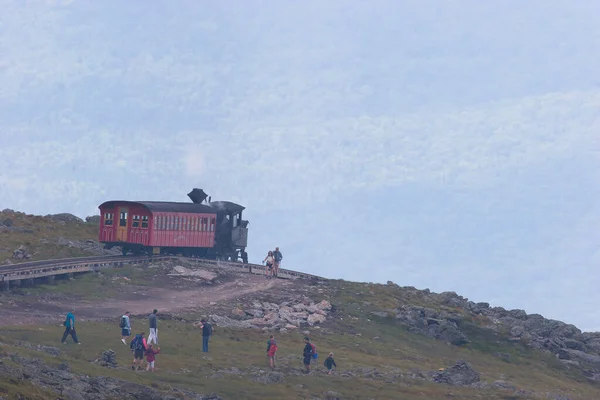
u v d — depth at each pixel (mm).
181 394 183500
